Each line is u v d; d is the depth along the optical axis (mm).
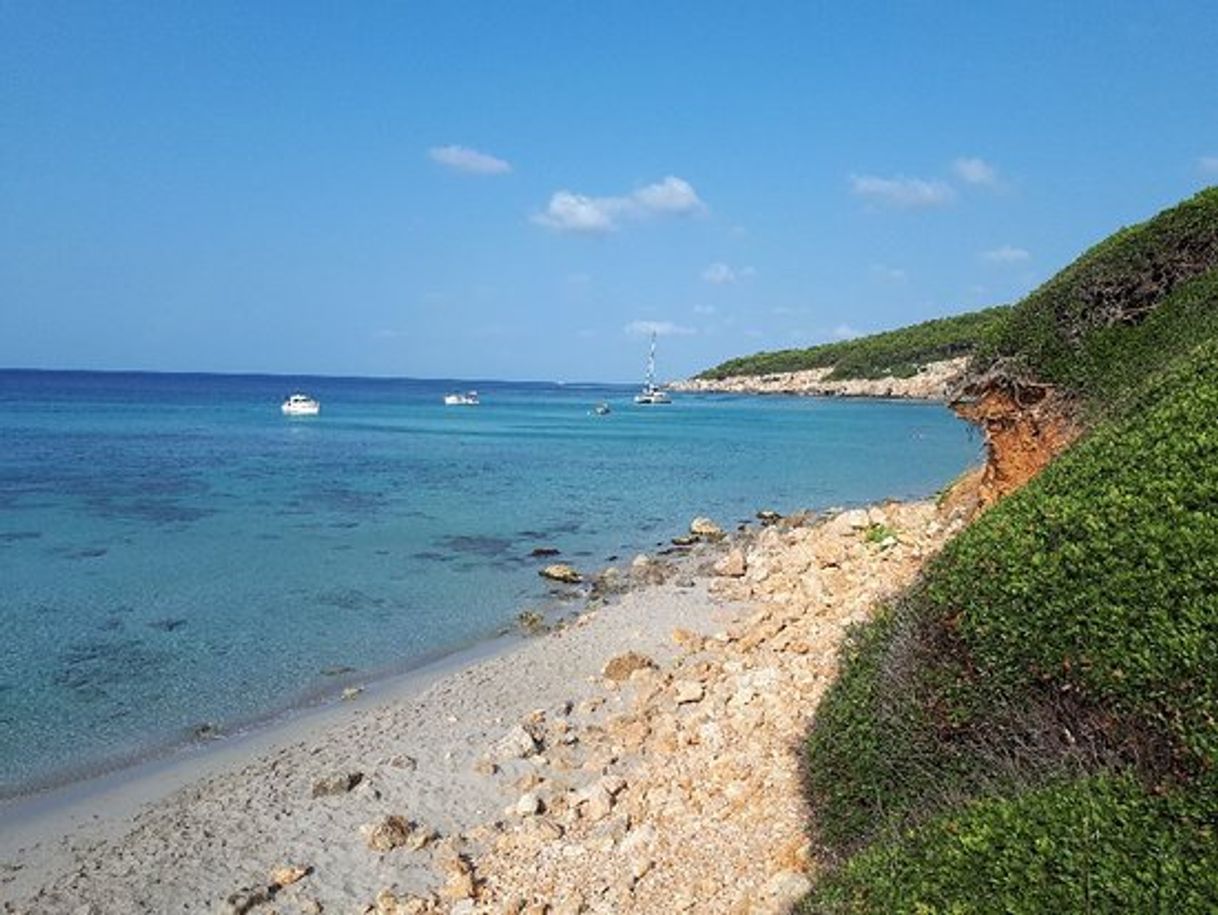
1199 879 4031
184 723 14016
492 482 45344
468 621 20156
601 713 13148
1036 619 5672
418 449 64688
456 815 10281
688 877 7930
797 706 10867
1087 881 4289
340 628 19516
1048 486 6707
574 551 28109
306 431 81188
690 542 28656
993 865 4707
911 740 6602
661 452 63188
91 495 37938
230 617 20234
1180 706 4672
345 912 8500
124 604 21156
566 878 8406
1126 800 4645
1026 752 5633
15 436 68125
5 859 9922
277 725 13930
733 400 157500
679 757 10625
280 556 26766
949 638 6520
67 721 14047
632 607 18719
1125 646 5062
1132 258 13281
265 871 9352
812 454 61250
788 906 6703
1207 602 4766
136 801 11297
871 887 5367
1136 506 5602
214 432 76812
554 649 16297
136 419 90938
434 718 13398
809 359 182750
